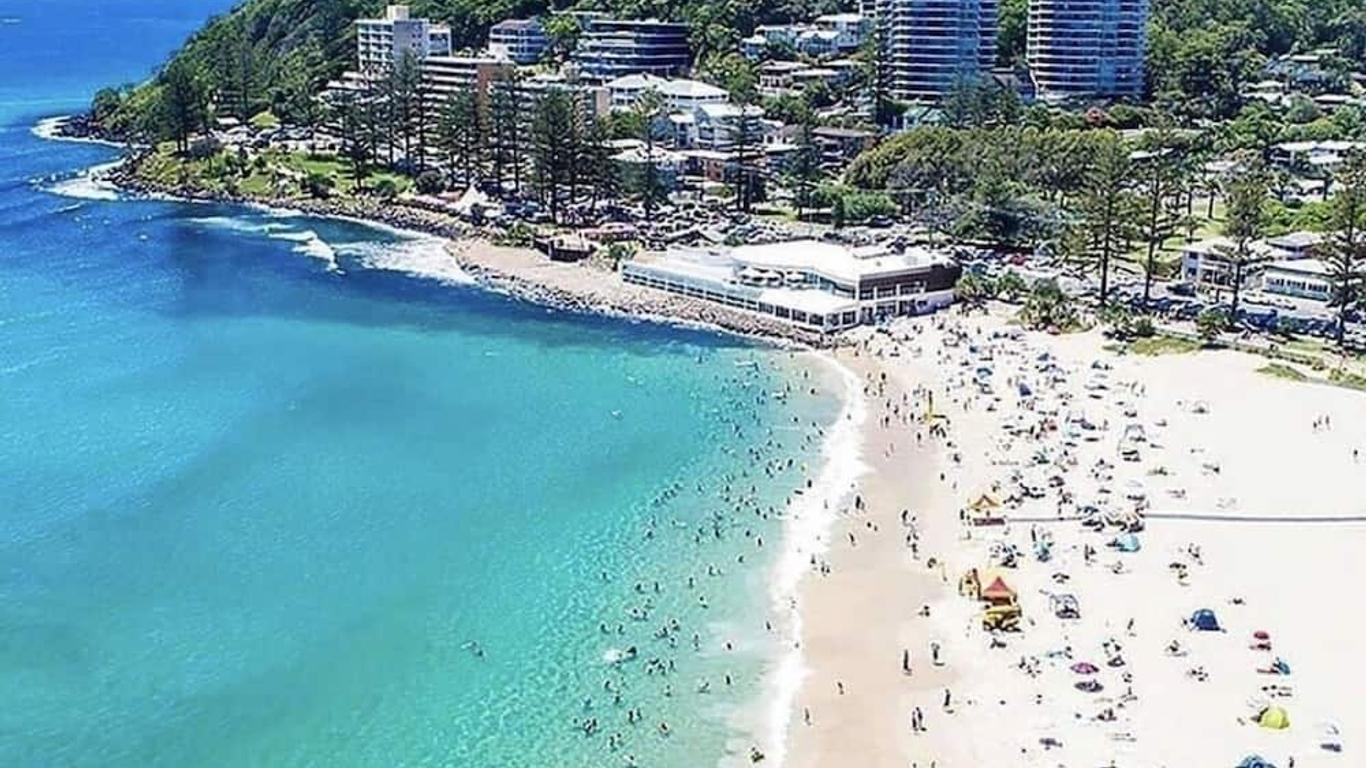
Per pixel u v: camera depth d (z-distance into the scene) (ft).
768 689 304.91
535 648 325.42
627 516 398.83
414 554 374.02
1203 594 341.62
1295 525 383.04
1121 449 442.09
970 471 430.61
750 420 483.51
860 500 408.46
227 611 343.05
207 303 644.69
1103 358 549.54
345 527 391.04
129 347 566.36
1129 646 317.01
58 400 495.41
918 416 484.33
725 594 349.61
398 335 593.42
